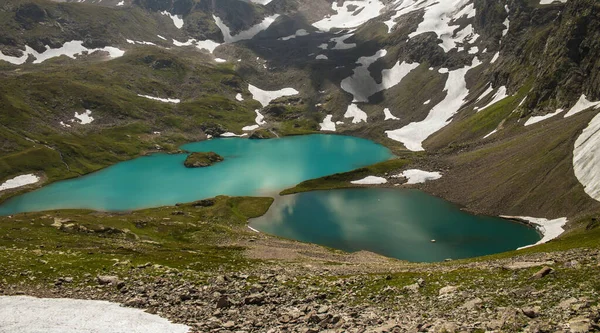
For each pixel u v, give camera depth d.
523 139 164.00
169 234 118.25
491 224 125.94
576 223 103.00
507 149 163.50
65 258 66.31
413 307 38.34
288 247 109.25
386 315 35.38
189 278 54.78
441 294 41.06
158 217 133.88
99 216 131.25
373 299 43.06
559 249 60.41
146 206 160.38
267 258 87.00
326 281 52.84
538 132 161.88
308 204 158.38
